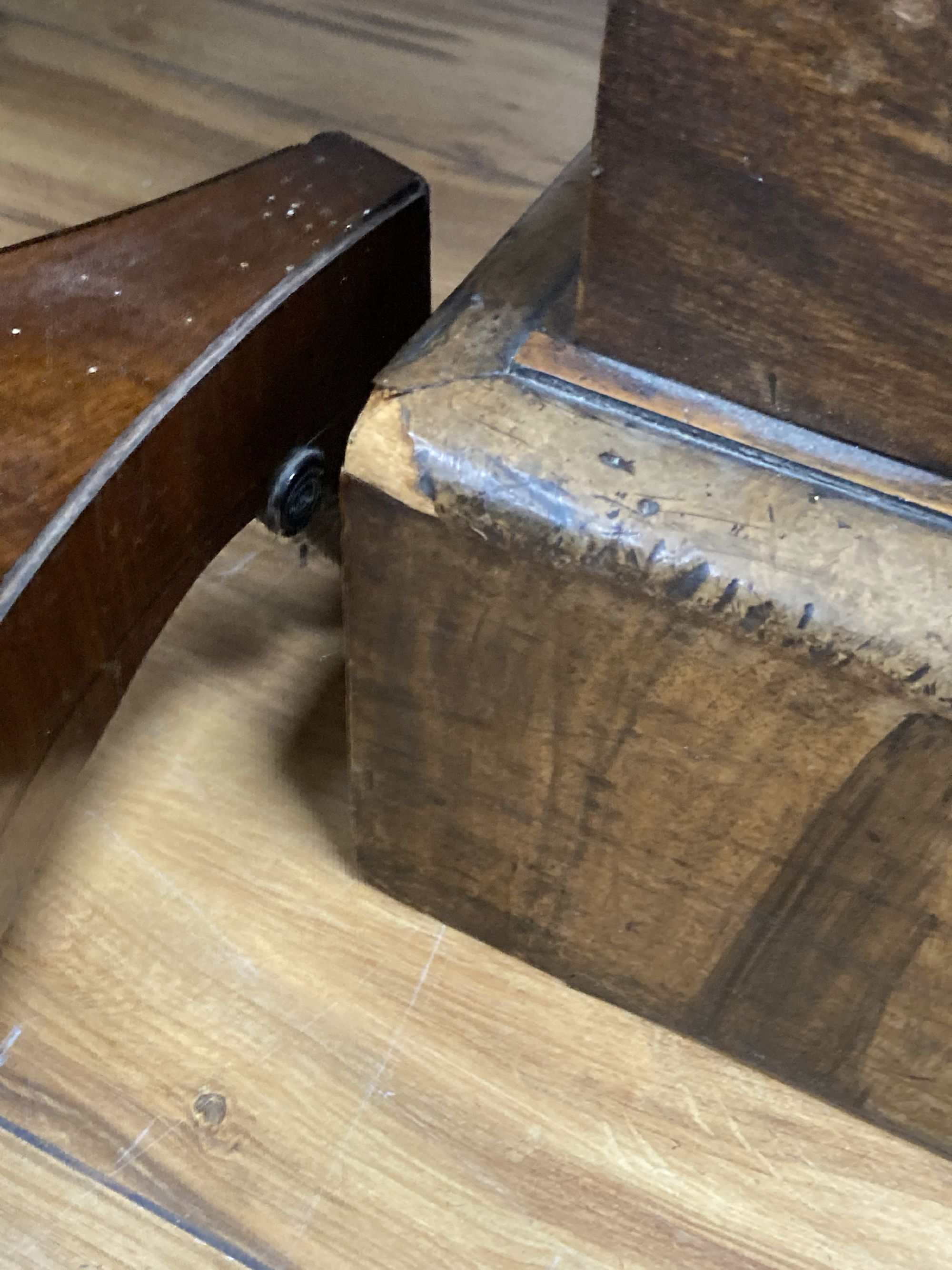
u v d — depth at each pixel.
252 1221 0.55
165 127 1.02
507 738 0.49
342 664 0.74
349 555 0.45
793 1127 0.59
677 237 0.37
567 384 0.41
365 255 0.55
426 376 0.42
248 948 0.63
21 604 0.43
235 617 0.76
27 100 1.03
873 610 0.37
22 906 0.63
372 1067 0.60
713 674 0.40
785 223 0.35
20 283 0.51
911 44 0.30
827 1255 0.56
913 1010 0.50
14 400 0.47
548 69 1.09
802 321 0.37
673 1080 0.61
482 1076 0.60
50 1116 0.57
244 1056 0.60
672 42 0.32
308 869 0.66
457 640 0.45
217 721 0.71
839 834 0.44
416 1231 0.56
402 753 0.53
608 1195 0.57
